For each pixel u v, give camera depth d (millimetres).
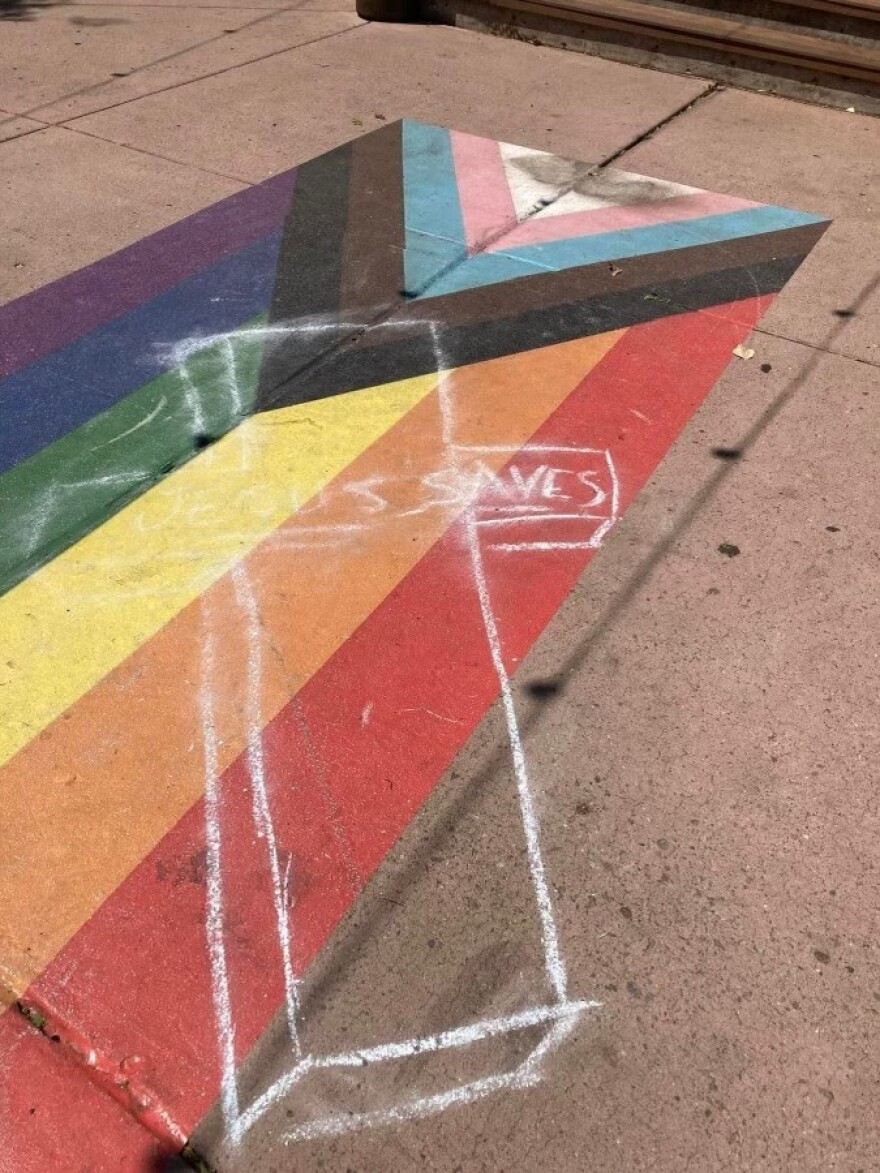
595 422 3770
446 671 2811
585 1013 2107
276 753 2588
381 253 4848
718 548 3229
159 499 3363
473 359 4109
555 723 2678
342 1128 1935
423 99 6668
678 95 6953
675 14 7320
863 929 2256
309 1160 1892
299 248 4867
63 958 2166
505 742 2629
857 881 2348
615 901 2299
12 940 2191
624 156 5965
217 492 3400
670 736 2652
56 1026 2061
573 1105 1973
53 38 7438
